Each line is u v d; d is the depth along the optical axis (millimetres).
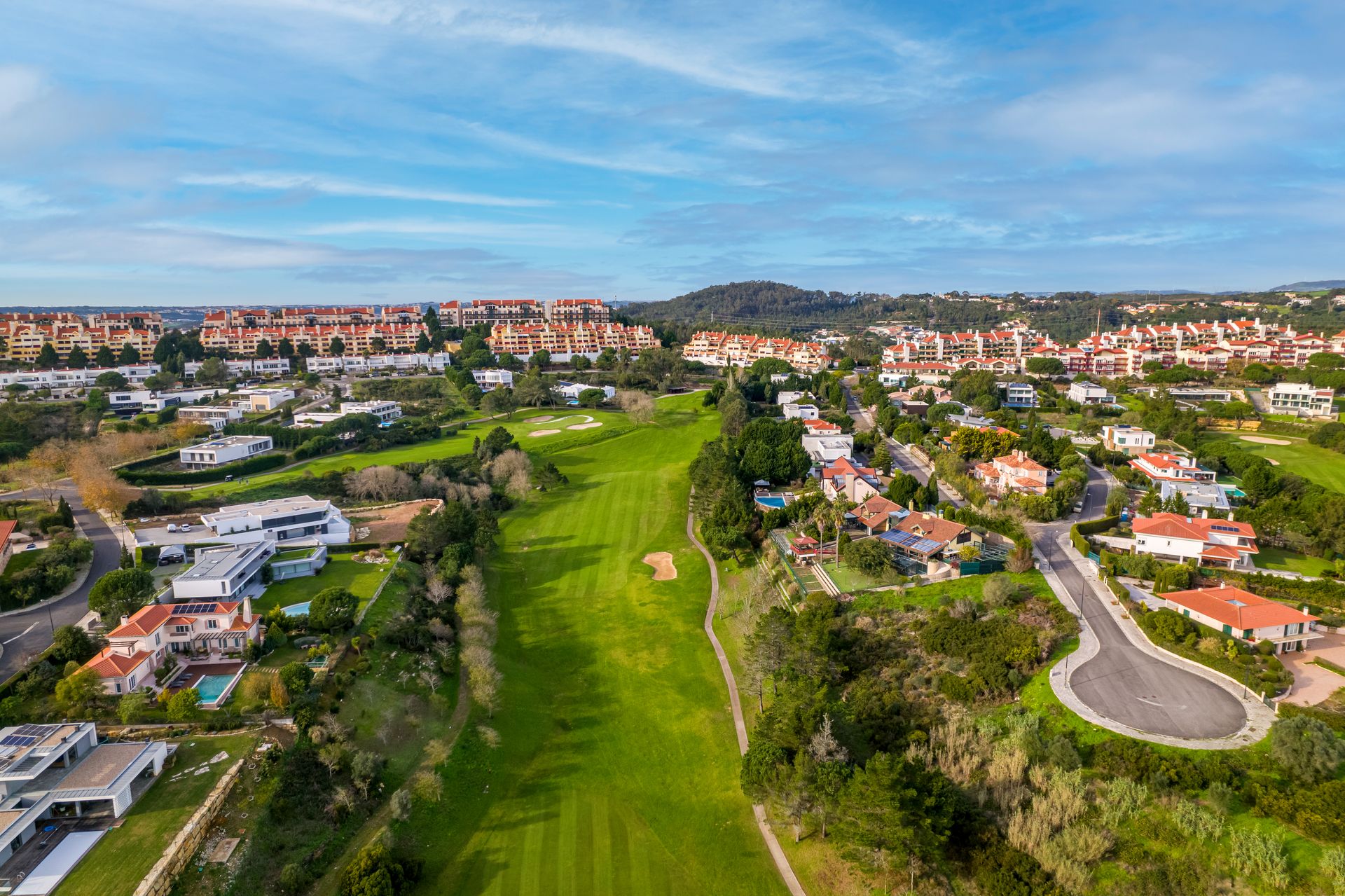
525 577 107750
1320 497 103875
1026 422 172500
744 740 73688
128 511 112875
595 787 67750
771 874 58562
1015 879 52406
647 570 108938
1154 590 86938
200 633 74500
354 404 188625
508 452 146125
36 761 54812
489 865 58438
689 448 168500
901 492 117562
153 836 51844
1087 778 58875
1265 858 49594
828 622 82000
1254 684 67812
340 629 78312
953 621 79625
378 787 61281
